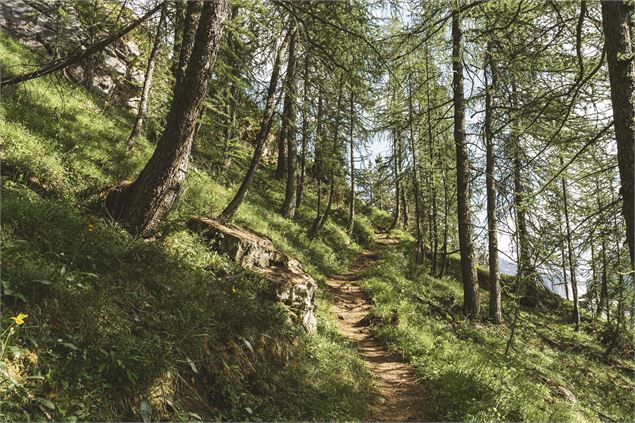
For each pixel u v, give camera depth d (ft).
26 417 10.09
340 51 33.42
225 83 44.21
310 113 52.19
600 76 28.71
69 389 11.66
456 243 101.35
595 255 30.19
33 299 13.15
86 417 11.31
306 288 30.73
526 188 52.34
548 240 38.68
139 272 18.98
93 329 13.74
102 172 35.50
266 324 22.94
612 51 20.13
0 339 10.99
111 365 12.88
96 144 39.58
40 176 26.32
